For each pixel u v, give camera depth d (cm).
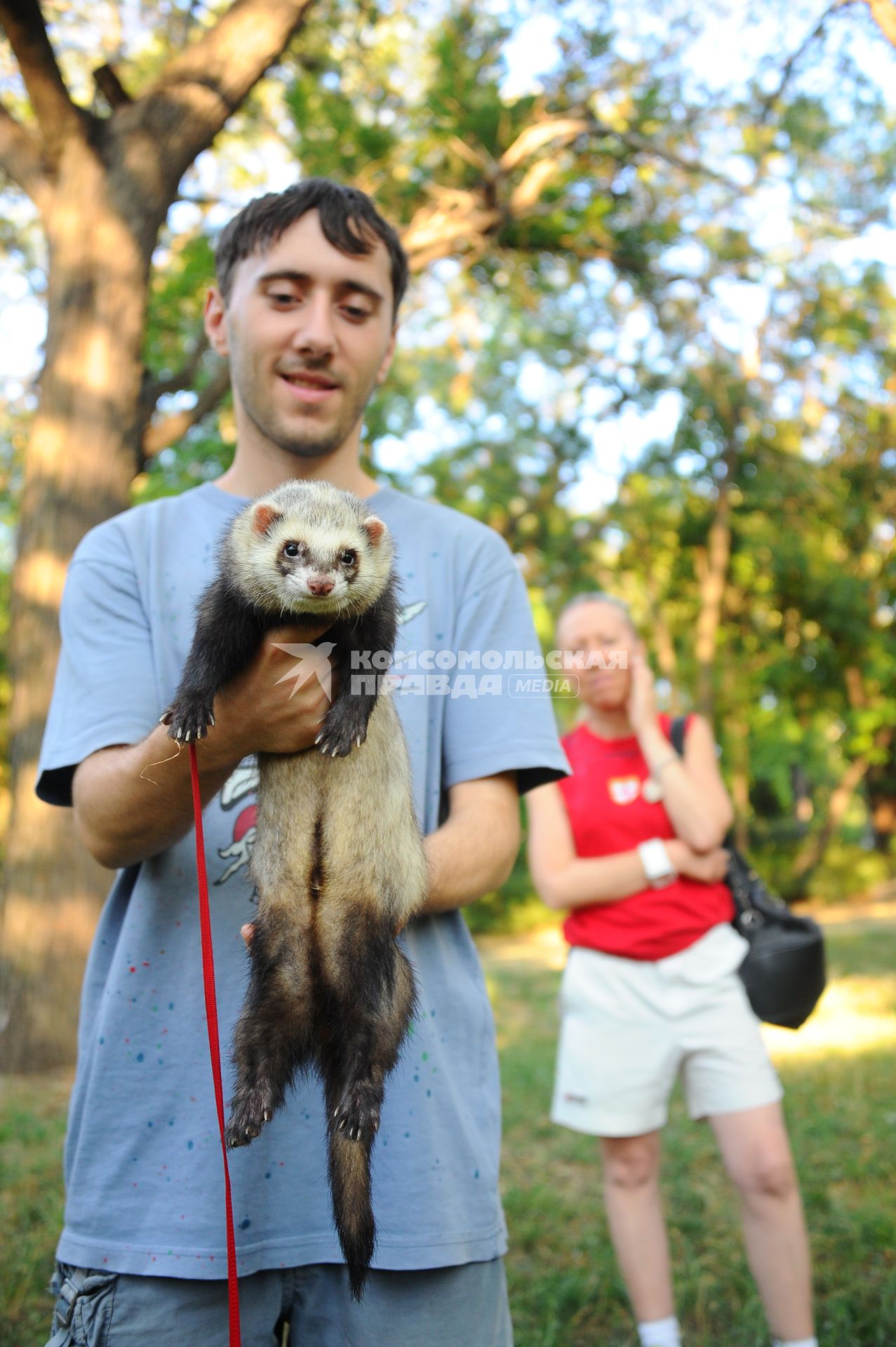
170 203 994
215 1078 214
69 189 962
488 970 1605
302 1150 251
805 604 2520
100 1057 252
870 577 2575
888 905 2683
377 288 303
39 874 905
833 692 2738
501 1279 259
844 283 1697
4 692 2636
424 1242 241
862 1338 457
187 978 255
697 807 435
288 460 310
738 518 2353
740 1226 563
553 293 1738
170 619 283
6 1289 486
